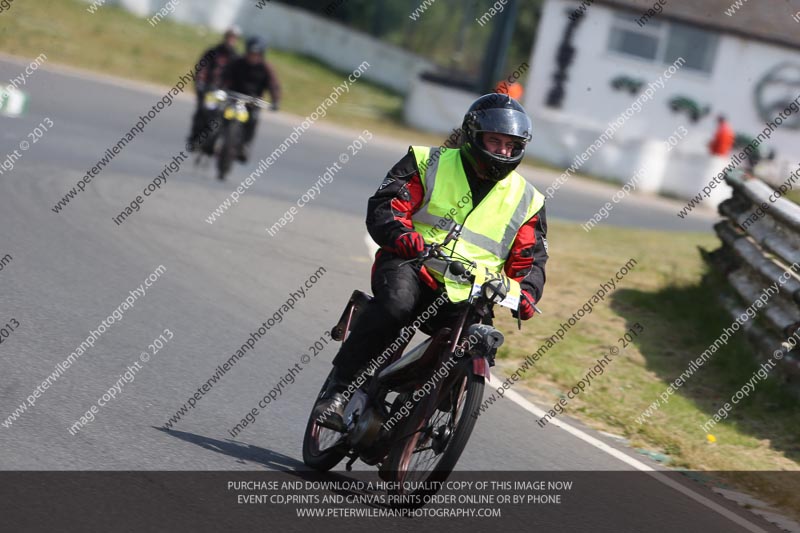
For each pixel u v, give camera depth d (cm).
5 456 1716
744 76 11462
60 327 2564
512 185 1911
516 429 2505
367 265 4106
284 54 13338
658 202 9644
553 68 11444
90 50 10150
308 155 7400
